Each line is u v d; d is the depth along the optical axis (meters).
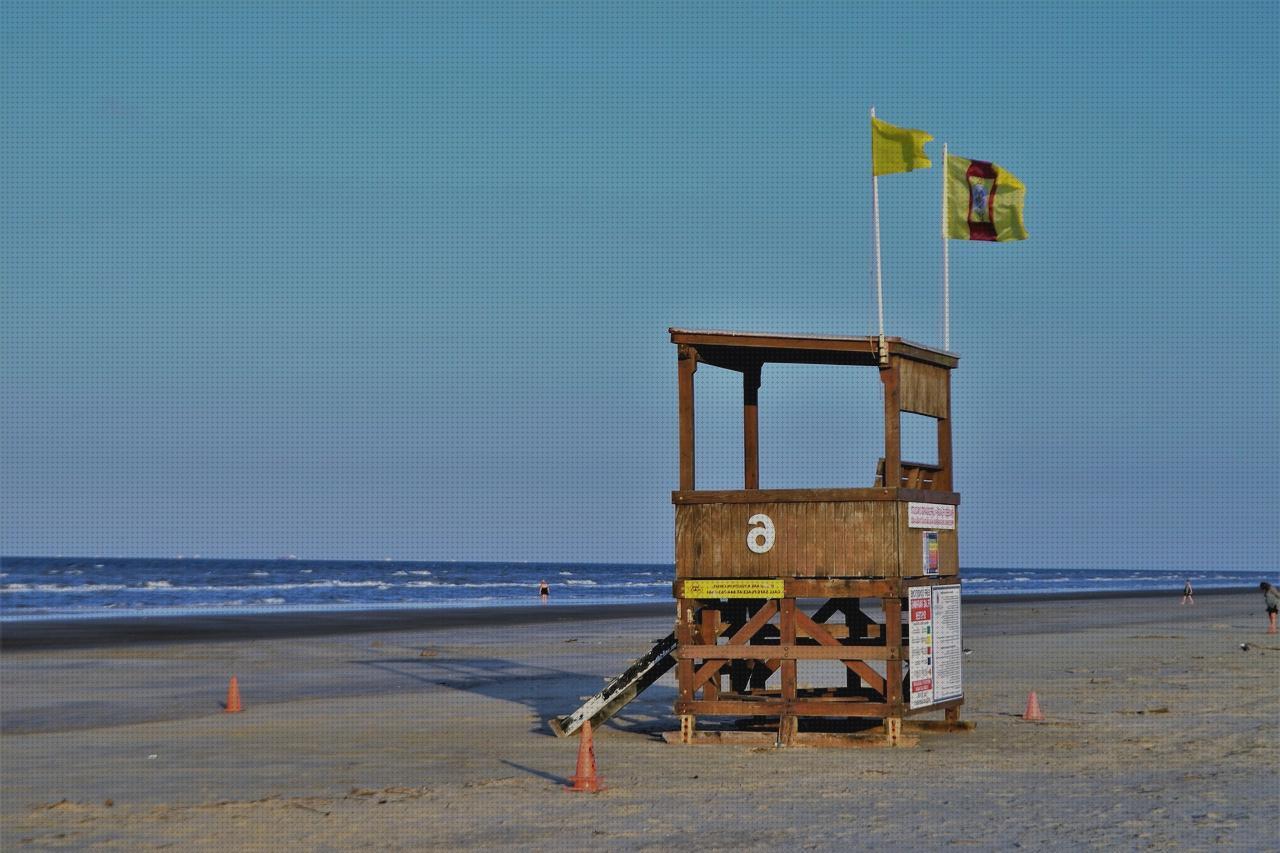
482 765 33.53
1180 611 141.88
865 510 35.00
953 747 34.88
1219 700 45.81
